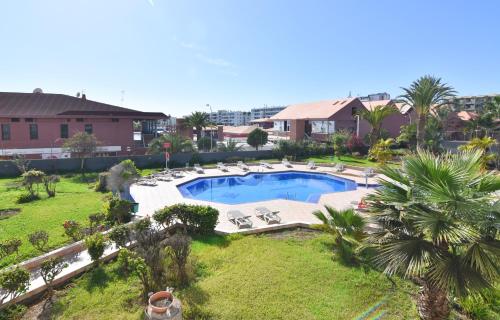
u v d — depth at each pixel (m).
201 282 7.31
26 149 27.56
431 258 4.89
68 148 24.75
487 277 4.61
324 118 40.97
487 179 5.17
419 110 29.58
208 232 10.81
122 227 9.05
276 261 8.34
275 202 15.51
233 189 21.73
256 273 7.64
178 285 7.12
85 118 30.34
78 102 32.06
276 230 11.29
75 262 8.20
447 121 47.53
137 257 7.26
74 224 9.95
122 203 11.64
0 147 27.59
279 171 25.73
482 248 4.62
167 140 29.61
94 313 6.14
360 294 6.78
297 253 8.91
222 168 26.33
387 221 5.88
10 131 27.89
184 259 7.40
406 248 5.08
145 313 5.77
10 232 10.52
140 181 20.77
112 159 25.86
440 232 4.70
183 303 6.36
